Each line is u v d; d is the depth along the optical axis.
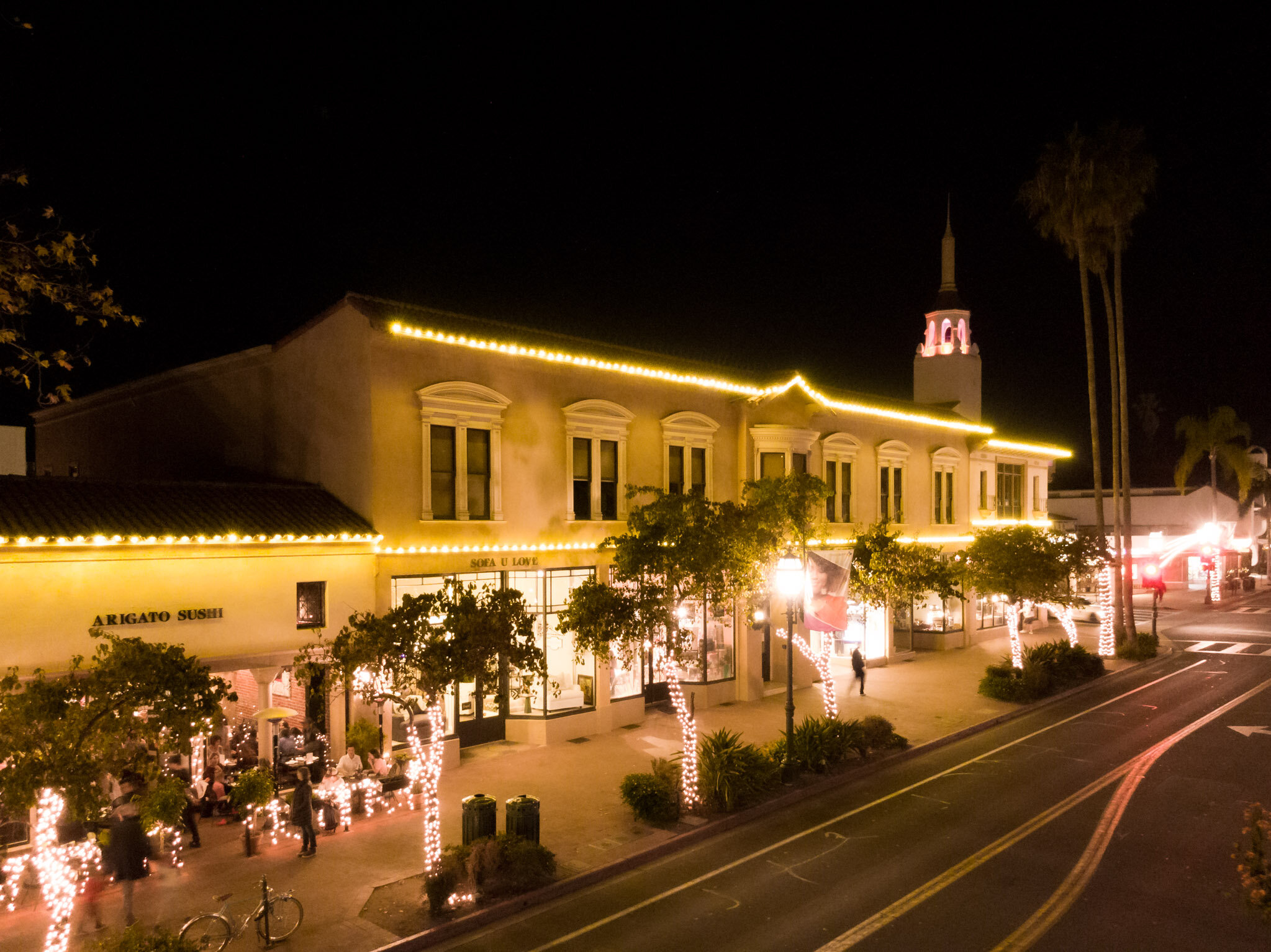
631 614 14.95
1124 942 9.92
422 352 17.98
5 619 12.62
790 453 25.73
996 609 38.47
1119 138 31.56
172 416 23.34
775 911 11.00
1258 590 63.19
